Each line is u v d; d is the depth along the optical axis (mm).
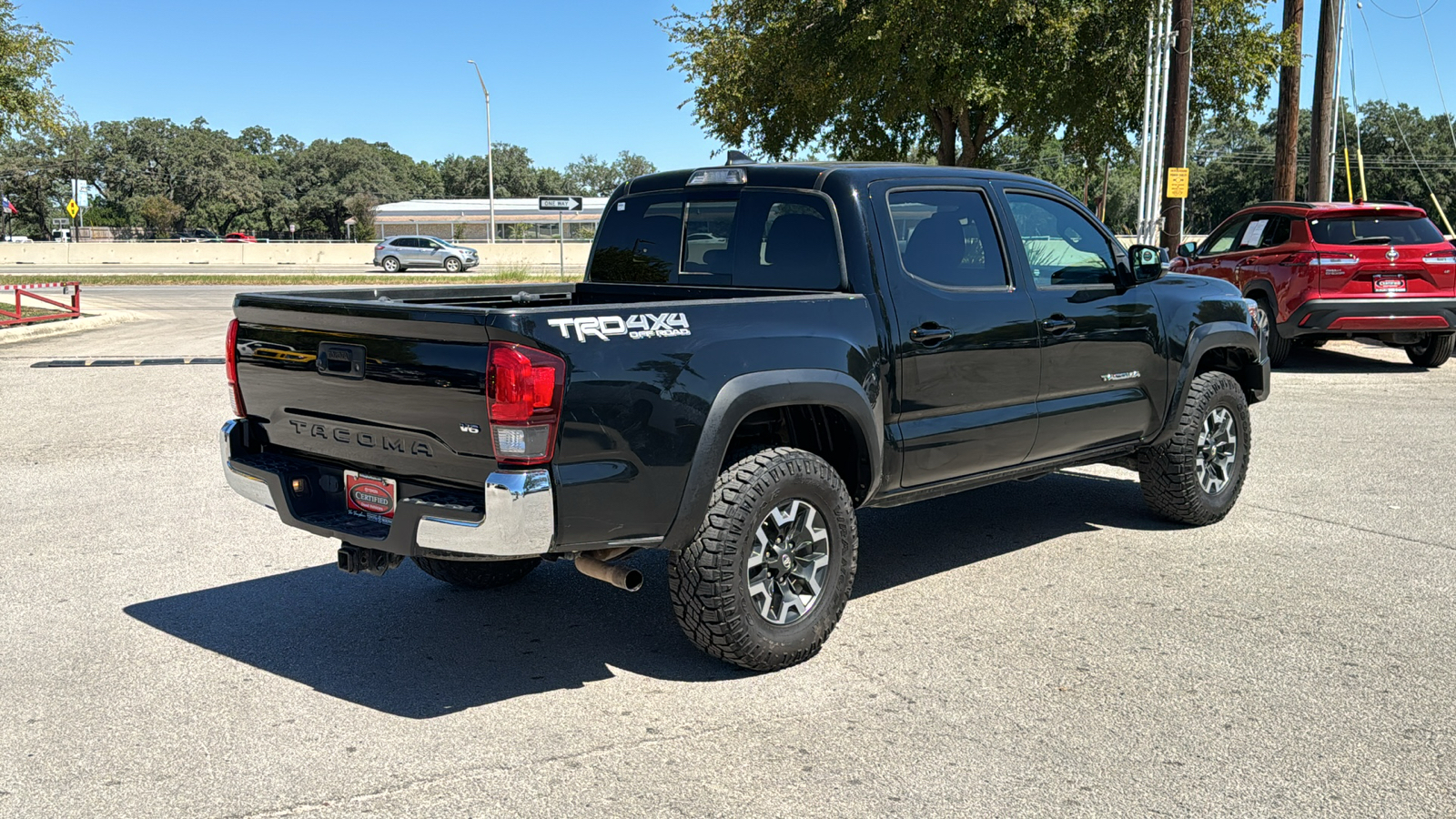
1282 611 4840
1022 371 5102
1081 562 5602
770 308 4160
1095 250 5672
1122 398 5660
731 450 4223
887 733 3660
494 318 3480
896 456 4633
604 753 3535
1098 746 3549
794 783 3328
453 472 3736
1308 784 3297
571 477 3619
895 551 5859
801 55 23766
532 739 3648
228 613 4906
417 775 3391
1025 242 5246
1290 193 20562
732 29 26875
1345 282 12000
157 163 110938
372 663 4332
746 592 4043
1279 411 10094
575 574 5527
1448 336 12695
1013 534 6172
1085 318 5398
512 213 78562
